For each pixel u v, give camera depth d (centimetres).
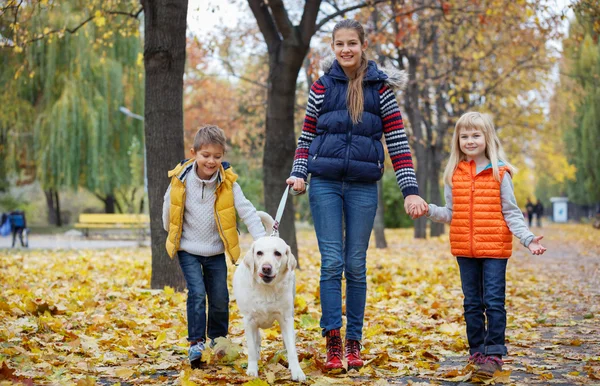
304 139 566
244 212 565
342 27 548
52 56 3052
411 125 3000
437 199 3350
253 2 1348
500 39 2516
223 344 546
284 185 1362
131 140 3350
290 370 508
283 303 500
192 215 561
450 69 2594
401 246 2647
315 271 1380
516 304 968
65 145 3111
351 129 543
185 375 476
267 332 677
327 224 543
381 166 551
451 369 538
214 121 3142
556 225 6738
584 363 560
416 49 2605
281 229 1377
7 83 2891
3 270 1316
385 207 4966
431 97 3100
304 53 1334
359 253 547
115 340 638
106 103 3194
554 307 950
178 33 984
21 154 3391
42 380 486
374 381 490
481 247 533
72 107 3119
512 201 533
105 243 2862
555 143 4819
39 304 760
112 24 1648
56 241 3061
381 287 1091
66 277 1226
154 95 982
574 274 1495
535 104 3186
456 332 711
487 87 2819
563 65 2886
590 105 4366
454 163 559
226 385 475
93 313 794
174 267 989
